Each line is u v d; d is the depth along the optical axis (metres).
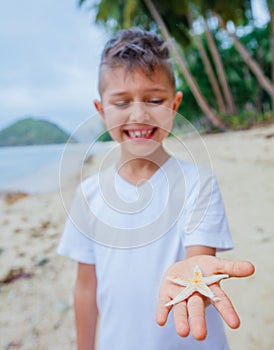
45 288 2.18
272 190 3.18
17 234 3.24
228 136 6.67
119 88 0.85
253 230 2.45
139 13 10.31
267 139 5.35
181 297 0.59
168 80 0.91
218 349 0.91
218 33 15.50
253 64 9.86
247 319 1.62
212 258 0.67
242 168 4.04
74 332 1.74
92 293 1.10
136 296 0.90
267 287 1.80
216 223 0.84
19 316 1.91
